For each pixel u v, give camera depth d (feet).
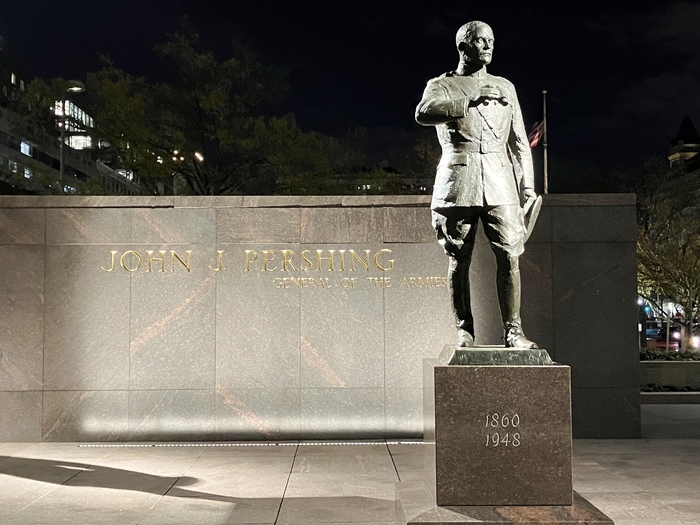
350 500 25.82
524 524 18.53
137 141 87.51
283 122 90.74
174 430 37.60
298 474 29.91
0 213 37.99
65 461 32.55
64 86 83.92
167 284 38.01
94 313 37.83
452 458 19.72
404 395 37.96
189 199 38.29
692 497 26.11
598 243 38.37
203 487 27.76
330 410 37.86
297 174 91.61
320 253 38.34
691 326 93.40
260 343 37.93
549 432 19.71
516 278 21.15
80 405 37.50
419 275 38.34
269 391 37.83
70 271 37.91
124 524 23.07
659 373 59.26
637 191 102.99
